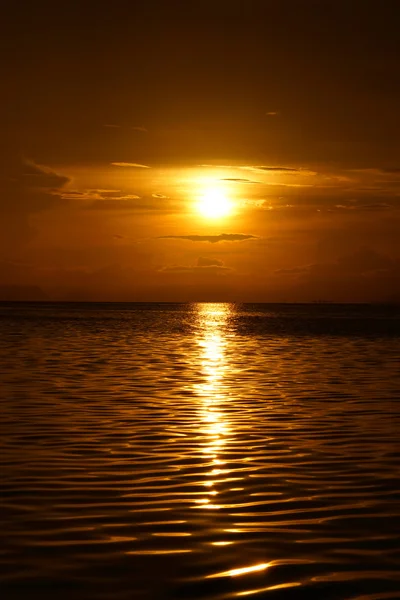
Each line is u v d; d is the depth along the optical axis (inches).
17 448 909.2
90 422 1090.7
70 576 501.7
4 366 1915.6
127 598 468.8
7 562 525.7
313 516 639.1
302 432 1031.0
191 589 483.5
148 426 1064.2
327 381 1642.5
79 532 590.9
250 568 518.3
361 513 648.4
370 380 1665.8
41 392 1411.2
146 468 810.2
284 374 1788.9
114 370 1836.9
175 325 5036.9
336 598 472.7
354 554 546.9
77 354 2340.1
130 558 534.9
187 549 554.6
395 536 586.9
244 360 2187.5
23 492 709.3
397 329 4530.0
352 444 951.6
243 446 932.6
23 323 5007.4
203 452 893.8
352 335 3769.7
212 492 713.0
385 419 1140.5
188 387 1507.1
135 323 5305.1
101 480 756.6
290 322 5959.6
